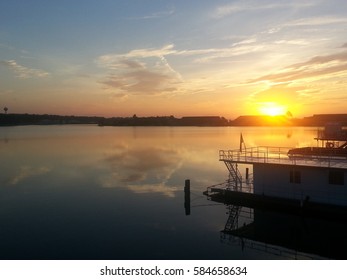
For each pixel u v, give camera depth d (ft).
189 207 145.28
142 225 123.03
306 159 134.31
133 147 451.94
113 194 172.35
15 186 192.13
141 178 216.13
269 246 104.17
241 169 238.48
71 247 102.32
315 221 117.80
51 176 224.33
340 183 114.73
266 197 129.49
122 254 96.99
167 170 248.11
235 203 140.77
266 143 461.37
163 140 591.37
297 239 108.88
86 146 465.88
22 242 106.73
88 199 162.09
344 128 172.96
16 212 140.36
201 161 296.92
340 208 112.47
